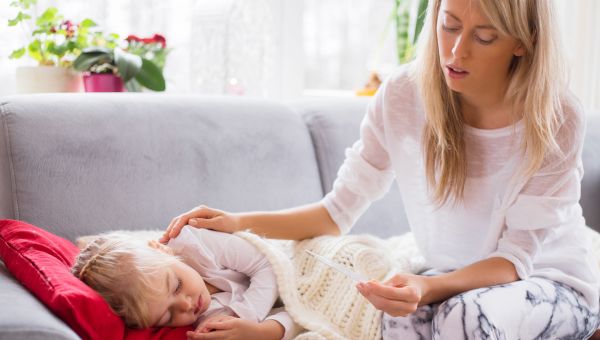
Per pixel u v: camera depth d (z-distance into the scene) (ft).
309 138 6.08
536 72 3.76
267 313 4.22
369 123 4.79
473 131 4.20
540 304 3.77
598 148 6.98
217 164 5.37
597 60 8.70
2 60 6.70
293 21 8.61
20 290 3.45
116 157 4.93
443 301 3.88
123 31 7.36
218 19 7.72
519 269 3.92
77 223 4.70
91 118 4.94
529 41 3.72
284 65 8.60
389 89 4.64
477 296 3.58
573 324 3.96
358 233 5.95
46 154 4.67
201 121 5.44
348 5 9.01
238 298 4.27
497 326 3.47
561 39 3.81
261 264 4.36
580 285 4.12
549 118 3.81
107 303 3.51
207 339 3.80
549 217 3.92
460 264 4.56
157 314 3.78
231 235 4.42
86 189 4.77
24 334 2.87
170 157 5.16
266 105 5.96
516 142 4.08
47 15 6.30
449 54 3.78
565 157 3.93
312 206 4.89
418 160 4.58
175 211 5.10
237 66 8.00
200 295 4.03
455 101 4.18
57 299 3.20
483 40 3.66
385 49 9.09
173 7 7.62
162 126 5.23
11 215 4.61
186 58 7.72
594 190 6.83
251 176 5.52
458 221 4.42
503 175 4.17
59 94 5.08
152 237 4.61
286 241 4.95
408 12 8.18
